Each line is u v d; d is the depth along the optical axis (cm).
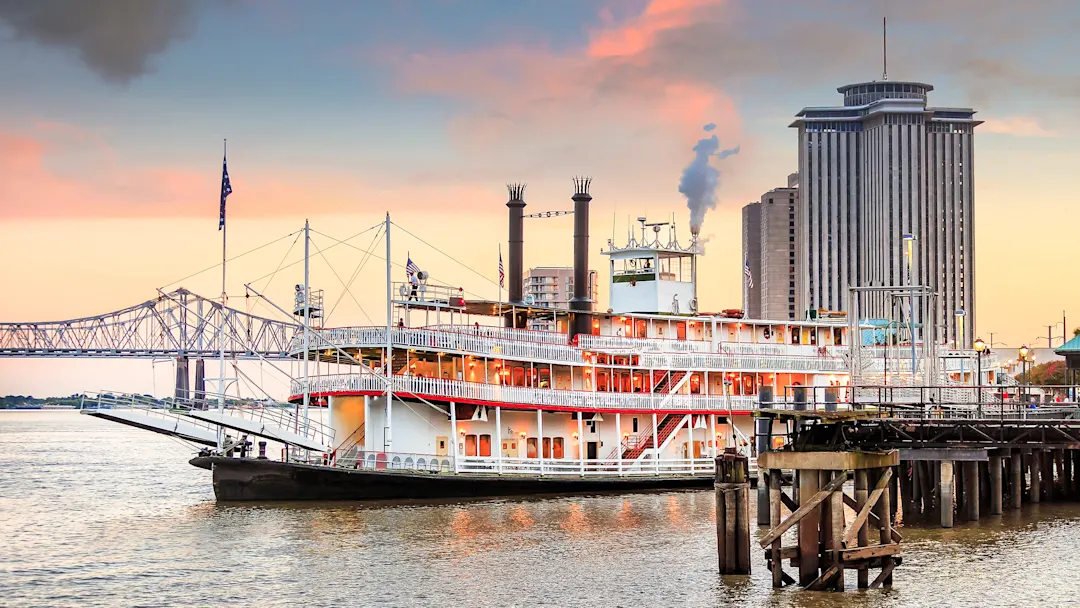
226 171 8500
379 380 6769
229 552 5200
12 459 13462
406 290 7262
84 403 6750
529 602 4234
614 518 6094
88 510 7150
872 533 4531
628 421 7738
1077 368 11738
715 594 4250
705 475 7500
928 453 5578
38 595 4494
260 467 6575
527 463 7000
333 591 4441
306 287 7169
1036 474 6688
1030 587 4322
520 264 8588
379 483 6625
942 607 4022
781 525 4194
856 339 8731
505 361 7400
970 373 10431
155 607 4272
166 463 12494
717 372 8200
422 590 4431
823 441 4994
